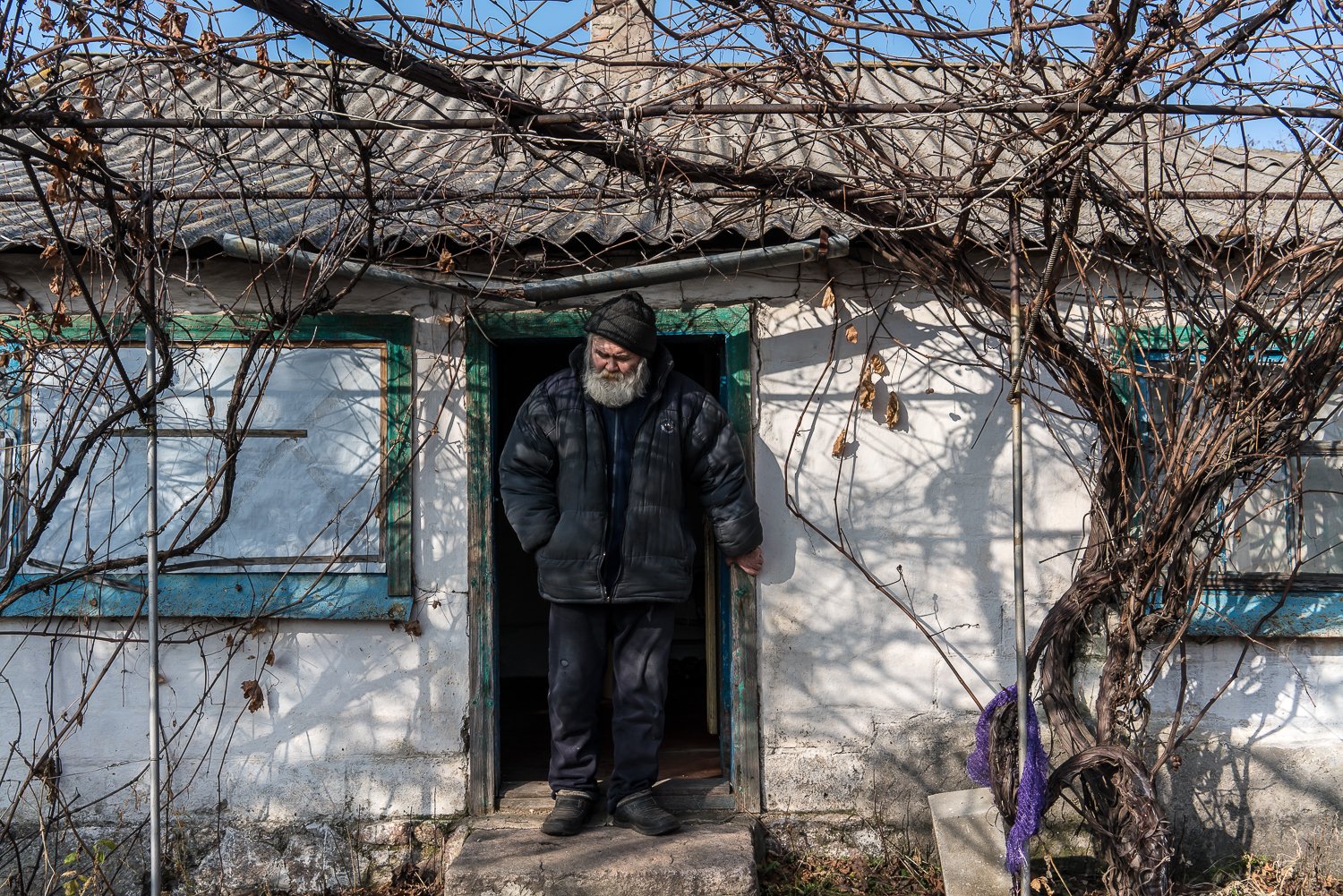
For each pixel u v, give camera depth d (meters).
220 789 4.39
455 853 4.23
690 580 4.12
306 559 4.37
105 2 3.00
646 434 4.06
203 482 4.37
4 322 4.25
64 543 4.36
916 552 4.46
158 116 3.33
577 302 4.42
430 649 4.40
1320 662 4.43
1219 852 4.43
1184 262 3.60
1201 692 4.44
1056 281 3.53
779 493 4.45
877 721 4.45
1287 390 3.48
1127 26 2.79
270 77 5.33
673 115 3.30
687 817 4.39
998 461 4.45
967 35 3.11
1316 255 3.42
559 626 4.15
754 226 4.08
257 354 4.37
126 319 3.68
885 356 4.45
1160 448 3.78
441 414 4.41
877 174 3.60
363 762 4.40
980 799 4.07
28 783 4.10
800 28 3.15
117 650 4.14
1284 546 4.45
